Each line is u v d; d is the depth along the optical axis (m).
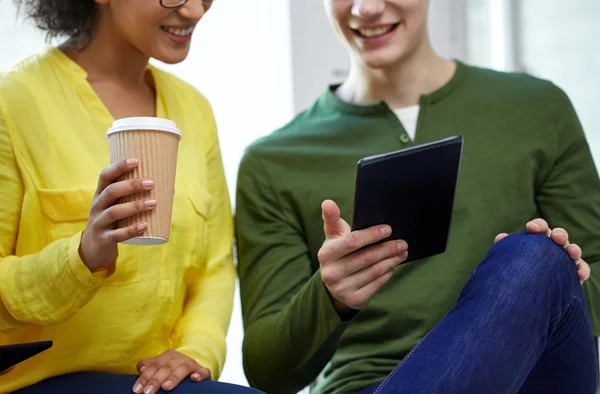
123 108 1.81
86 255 1.46
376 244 1.57
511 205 2.01
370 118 2.11
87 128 1.72
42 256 1.52
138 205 1.39
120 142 1.41
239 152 2.91
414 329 1.92
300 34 2.96
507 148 2.04
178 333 1.77
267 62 2.96
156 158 1.41
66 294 1.50
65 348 1.63
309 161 2.09
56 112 1.70
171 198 1.44
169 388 1.54
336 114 2.16
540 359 1.65
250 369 1.95
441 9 3.22
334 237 1.59
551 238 1.64
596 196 2.08
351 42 2.09
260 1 2.97
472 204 1.99
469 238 1.96
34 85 1.71
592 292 1.91
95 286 1.51
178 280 1.76
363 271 1.59
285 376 1.88
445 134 2.06
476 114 2.08
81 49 1.83
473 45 3.24
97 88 1.80
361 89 2.16
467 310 1.52
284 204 2.09
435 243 1.61
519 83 2.13
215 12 2.95
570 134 2.09
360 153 2.07
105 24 1.80
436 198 1.54
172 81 1.96
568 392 1.67
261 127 2.93
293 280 2.02
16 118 1.66
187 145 1.87
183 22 1.74
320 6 2.98
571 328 1.63
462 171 2.02
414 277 1.94
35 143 1.66
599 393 1.87
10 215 1.64
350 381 1.91
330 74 2.98
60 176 1.67
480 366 1.45
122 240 1.40
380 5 1.98
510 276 1.55
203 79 2.93
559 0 3.11
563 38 3.10
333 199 2.05
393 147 2.06
